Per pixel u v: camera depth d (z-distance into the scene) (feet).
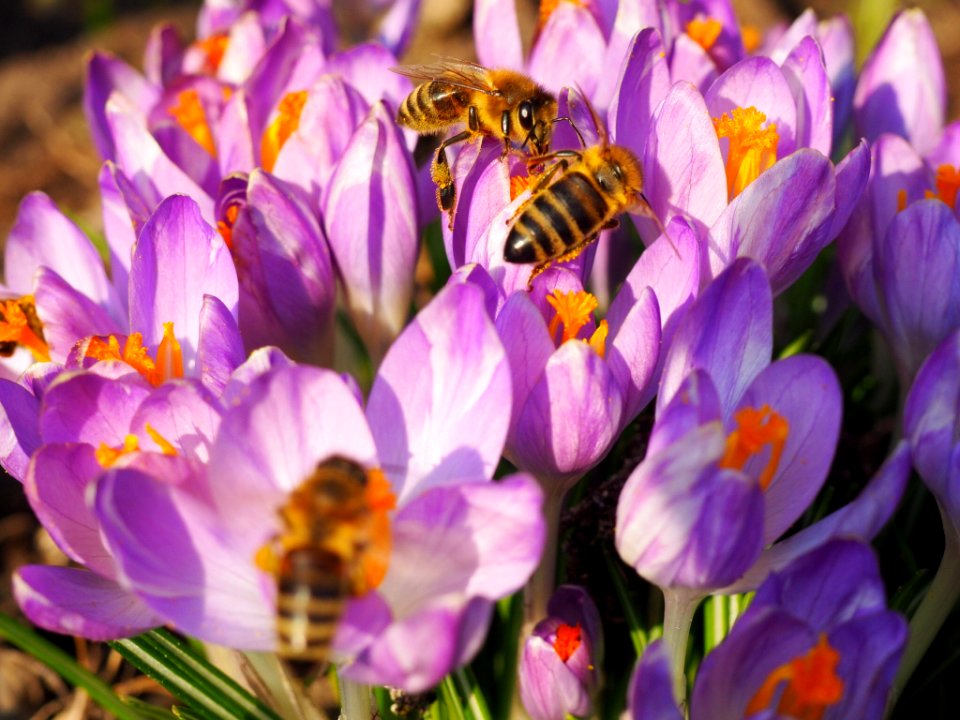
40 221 0.55
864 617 0.39
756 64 0.51
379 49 0.59
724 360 0.43
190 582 0.40
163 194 0.54
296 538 0.38
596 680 0.48
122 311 0.54
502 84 0.53
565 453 0.44
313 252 0.50
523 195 0.48
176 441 0.42
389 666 0.37
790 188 0.47
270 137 0.56
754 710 0.40
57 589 0.42
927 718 0.52
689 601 0.43
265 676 0.50
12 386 0.45
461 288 0.41
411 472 0.42
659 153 0.50
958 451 0.43
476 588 0.39
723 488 0.39
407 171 0.51
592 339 0.45
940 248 0.50
